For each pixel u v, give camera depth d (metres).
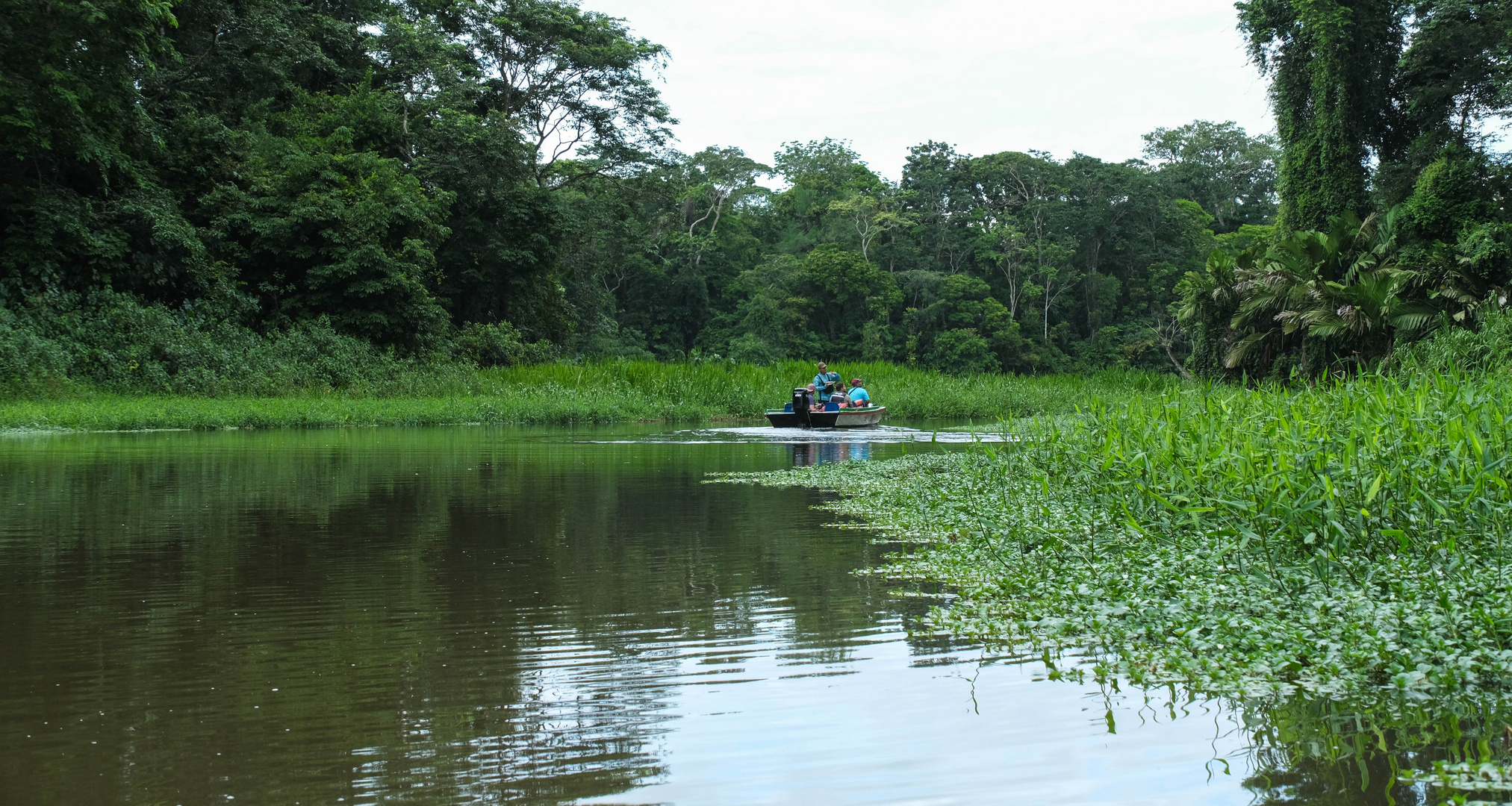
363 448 14.48
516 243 37.38
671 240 70.12
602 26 41.25
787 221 80.88
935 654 4.20
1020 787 2.86
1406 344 22.20
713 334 70.19
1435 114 28.00
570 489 9.64
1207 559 5.43
